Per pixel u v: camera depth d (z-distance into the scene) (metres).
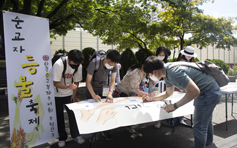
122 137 3.01
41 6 5.45
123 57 7.66
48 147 2.35
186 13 6.95
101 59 2.56
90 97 2.82
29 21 2.15
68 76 2.51
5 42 1.97
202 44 8.35
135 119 2.05
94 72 2.62
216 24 7.30
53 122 2.35
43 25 2.26
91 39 16.84
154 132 3.23
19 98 2.07
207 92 1.92
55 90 2.53
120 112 2.05
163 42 8.52
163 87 3.34
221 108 4.97
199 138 2.01
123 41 8.86
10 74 2.00
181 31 7.39
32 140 2.18
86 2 6.48
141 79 2.79
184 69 1.84
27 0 4.82
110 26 7.21
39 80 2.23
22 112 2.10
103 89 2.64
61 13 6.89
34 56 2.18
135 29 7.67
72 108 2.08
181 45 8.28
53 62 2.54
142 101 2.49
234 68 16.02
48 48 2.30
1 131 3.29
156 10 7.83
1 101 4.66
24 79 2.11
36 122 2.21
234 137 2.49
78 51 2.29
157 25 7.68
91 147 2.60
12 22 2.03
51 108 2.33
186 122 3.81
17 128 2.06
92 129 1.80
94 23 7.52
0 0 4.86
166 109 1.96
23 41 2.10
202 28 7.16
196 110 2.02
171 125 3.23
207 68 1.91
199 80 1.91
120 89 2.94
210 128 2.30
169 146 2.70
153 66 1.89
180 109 2.41
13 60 2.03
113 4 7.51
